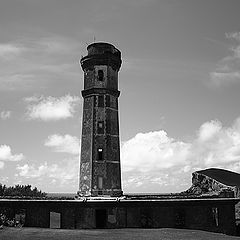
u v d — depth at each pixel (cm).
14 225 3781
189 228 3844
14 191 6800
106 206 3700
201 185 5803
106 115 4175
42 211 3747
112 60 4347
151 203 3784
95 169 3978
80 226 3656
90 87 4269
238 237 3662
